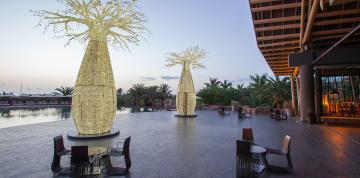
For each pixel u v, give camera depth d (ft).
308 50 44.29
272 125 41.68
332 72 46.39
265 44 50.88
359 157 17.92
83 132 28.22
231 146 22.67
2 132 31.73
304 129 35.73
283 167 14.82
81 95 28.12
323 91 48.80
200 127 38.81
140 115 66.28
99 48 29.73
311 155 18.67
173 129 36.14
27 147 21.93
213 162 16.67
